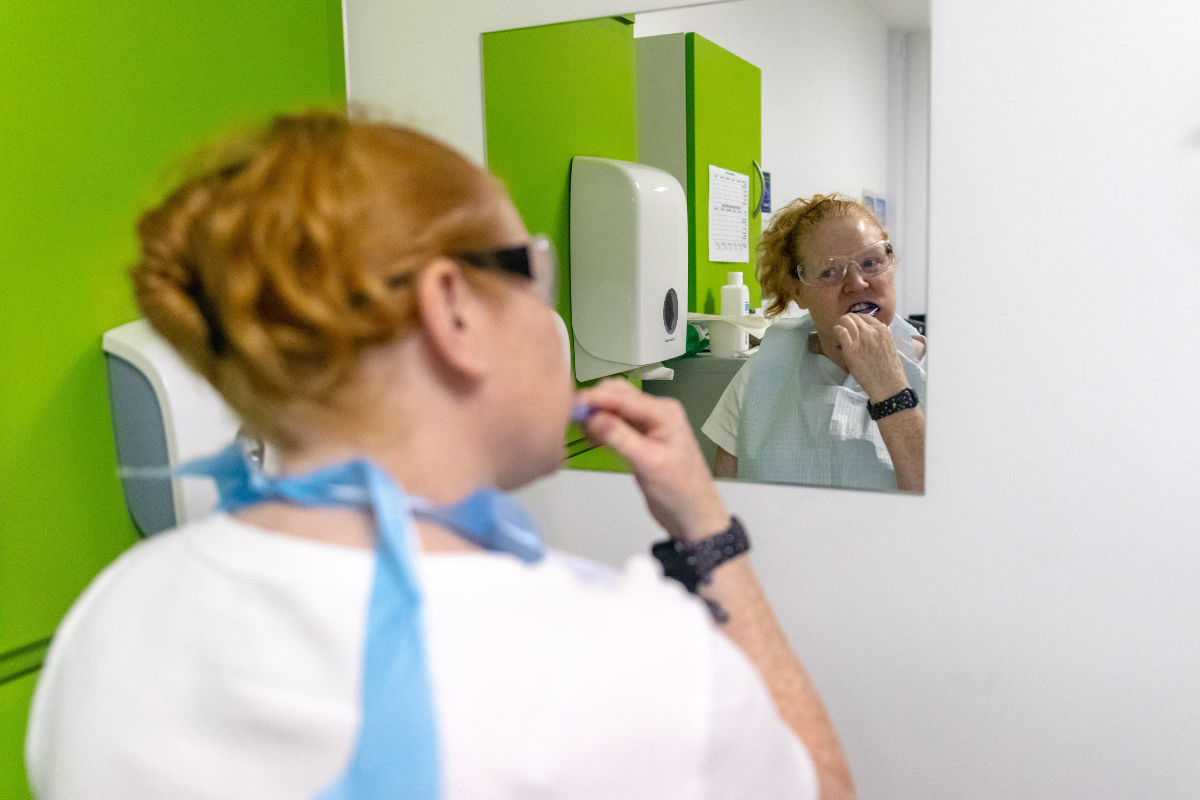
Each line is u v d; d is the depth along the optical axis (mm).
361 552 390
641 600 398
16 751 943
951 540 1085
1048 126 992
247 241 378
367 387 412
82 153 982
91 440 1013
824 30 1060
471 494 423
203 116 1141
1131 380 989
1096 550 1023
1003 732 1089
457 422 435
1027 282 1018
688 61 1133
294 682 363
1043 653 1061
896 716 1141
